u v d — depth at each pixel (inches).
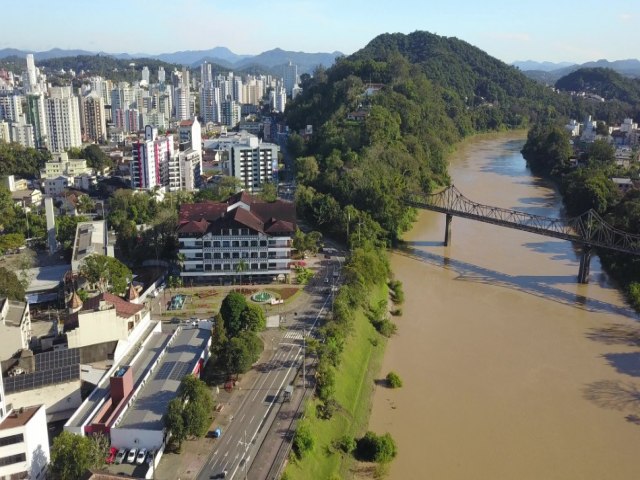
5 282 6441.9
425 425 4926.2
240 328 5753.0
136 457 4037.9
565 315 7165.4
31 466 3782.0
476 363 5959.6
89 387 4909.0
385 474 4325.8
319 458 4340.6
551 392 5452.8
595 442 4741.6
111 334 5383.9
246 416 4628.4
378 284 7677.2
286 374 5280.5
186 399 4421.8
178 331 5821.9
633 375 5762.8
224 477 3924.7
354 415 4977.9
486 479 4291.3
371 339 6289.4
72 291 6860.2
